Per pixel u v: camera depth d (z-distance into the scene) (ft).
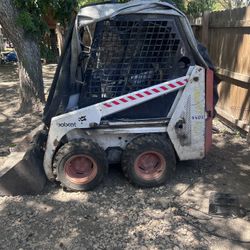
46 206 14.16
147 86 14.78
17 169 14.69
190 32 14.34
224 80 23.32
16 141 20.85
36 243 12.09
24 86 25.48
